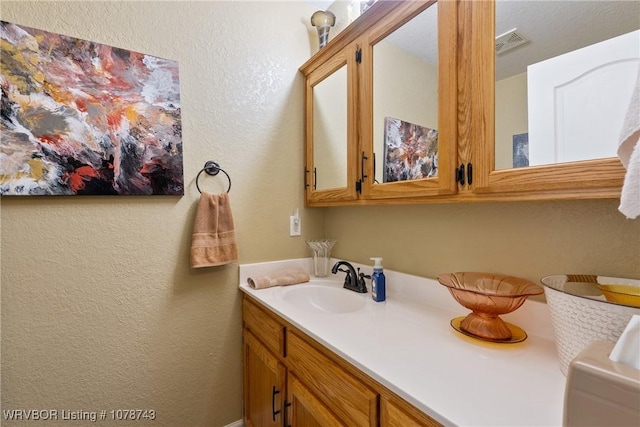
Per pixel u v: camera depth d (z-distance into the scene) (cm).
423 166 98
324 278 161
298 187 167
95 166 110
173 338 131
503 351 78
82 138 108
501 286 90
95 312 114
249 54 150
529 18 74
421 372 68
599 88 64
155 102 123
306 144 167
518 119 74
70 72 106
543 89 71
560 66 69
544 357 75
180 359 133
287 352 109
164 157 125
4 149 96
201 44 136
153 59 123
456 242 111
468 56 81
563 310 66
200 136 136
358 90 123
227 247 137
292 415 105
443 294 113
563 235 83
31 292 103
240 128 147
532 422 51
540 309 87
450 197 88
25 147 99
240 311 149
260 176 154
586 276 78
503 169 75
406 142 104
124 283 119
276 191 160
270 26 157
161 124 124
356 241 157
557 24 70
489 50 77
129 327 121
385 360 73
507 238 96
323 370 88
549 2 72
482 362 73
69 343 109
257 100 152
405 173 105
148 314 125
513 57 75
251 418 140
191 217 134
